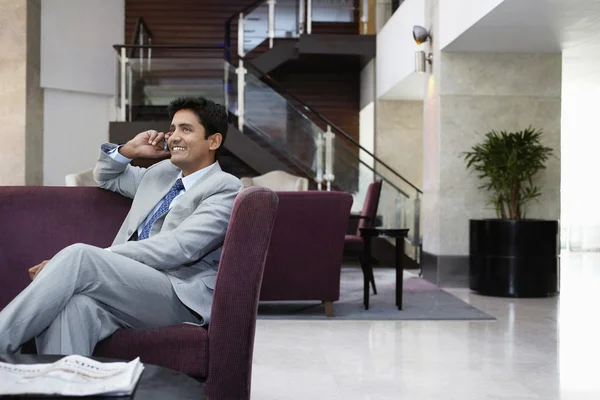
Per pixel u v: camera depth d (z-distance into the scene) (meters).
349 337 4.72
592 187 14.34
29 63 10.70
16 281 3.03
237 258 2.28
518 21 6.45
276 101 10.26
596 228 14.33
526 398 3.28
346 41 11.53
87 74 11.62
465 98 7.83
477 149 7.52
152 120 10.39
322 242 5.33
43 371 1.60
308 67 12.58
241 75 10.28
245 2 12.95
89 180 6.38
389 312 5.79
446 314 5.71
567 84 10.47
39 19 11.08
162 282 2.42
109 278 2.30
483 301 6.65
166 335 2.31
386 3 11.31
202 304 2.47
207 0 12.91
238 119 10.32
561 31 6.84
